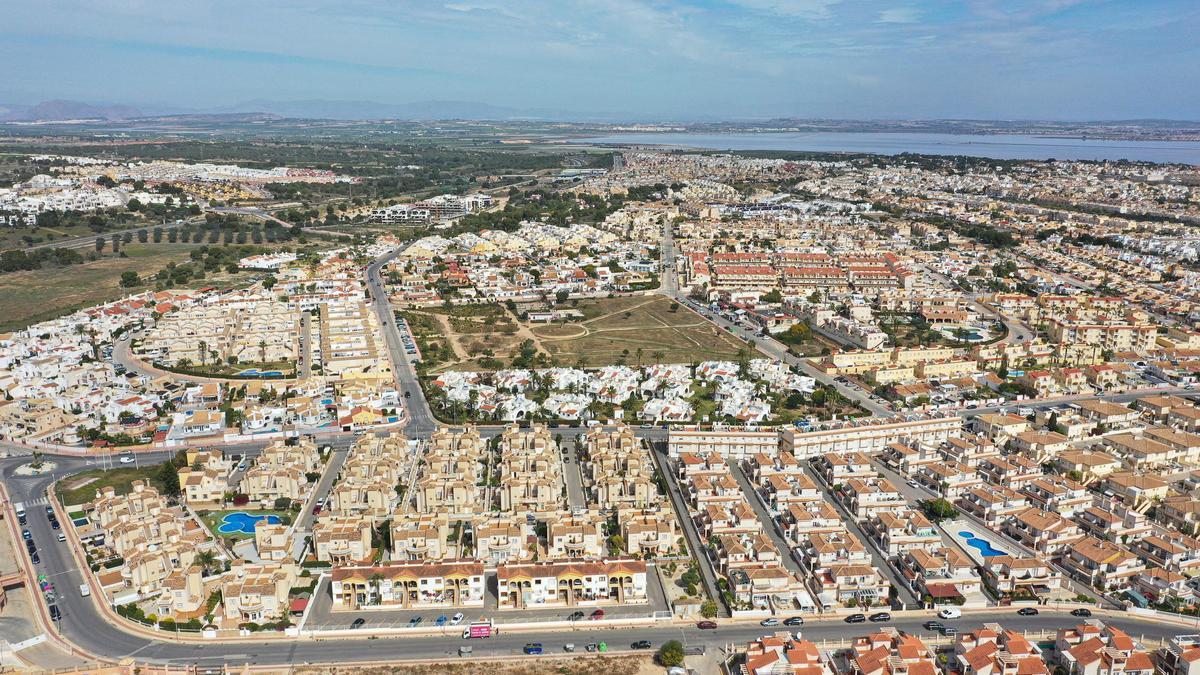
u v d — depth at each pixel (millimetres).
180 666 192500
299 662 195000
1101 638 195250
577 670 193000
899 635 196375
